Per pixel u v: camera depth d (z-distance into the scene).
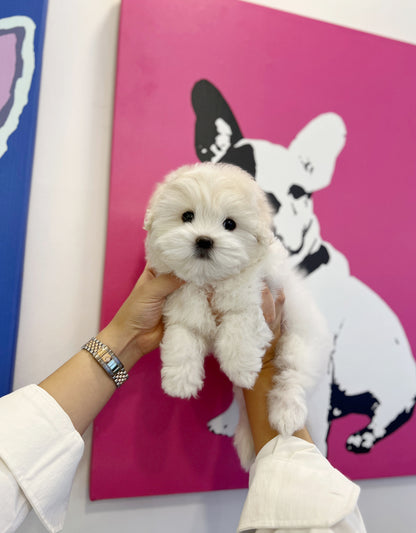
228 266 0.67
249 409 0.84
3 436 0.56
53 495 0.58
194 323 0.73
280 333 0.88
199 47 1.02
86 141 0.97
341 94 1.13
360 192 1.13
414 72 1.21
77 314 0.95
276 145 1.06
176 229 0.68
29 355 0.91
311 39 1.12
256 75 1.06
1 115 0.89
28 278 0.92
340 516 0.60
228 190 0.69
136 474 0.93
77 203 0.96
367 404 1.08
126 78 0.96
